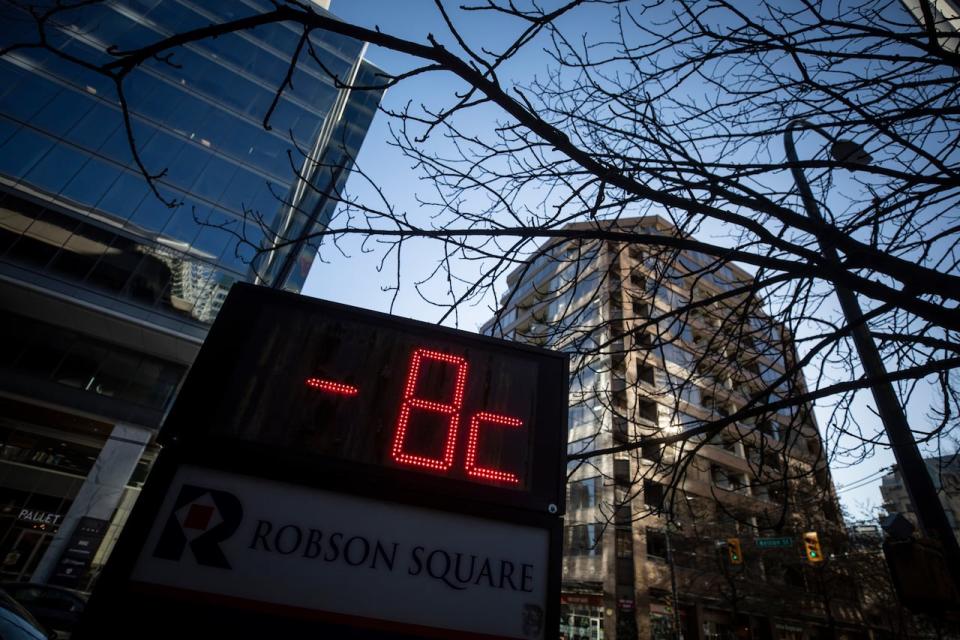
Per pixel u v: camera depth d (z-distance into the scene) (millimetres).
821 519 22641
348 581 2482
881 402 4758
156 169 21203
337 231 3229
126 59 2156
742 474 27703
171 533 2439
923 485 4398
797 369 3574
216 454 2627
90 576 17578
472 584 2590
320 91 27438
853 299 5301
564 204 3467
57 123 20078
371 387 3018
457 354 3279
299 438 2766
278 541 2512
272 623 2332
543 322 4555
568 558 26031
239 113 24344
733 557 18281
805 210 4262
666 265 4172
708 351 4473
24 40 20703
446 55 2541
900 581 3998
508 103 2770
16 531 17641
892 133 3256
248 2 27875
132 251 19688
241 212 21953
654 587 23266
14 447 18531
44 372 19156
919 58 2973
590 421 25891
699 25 3238
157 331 19328
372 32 2449
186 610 2295
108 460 18953
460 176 3678
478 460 2934
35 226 18484
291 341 3057
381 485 2727
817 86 3277
